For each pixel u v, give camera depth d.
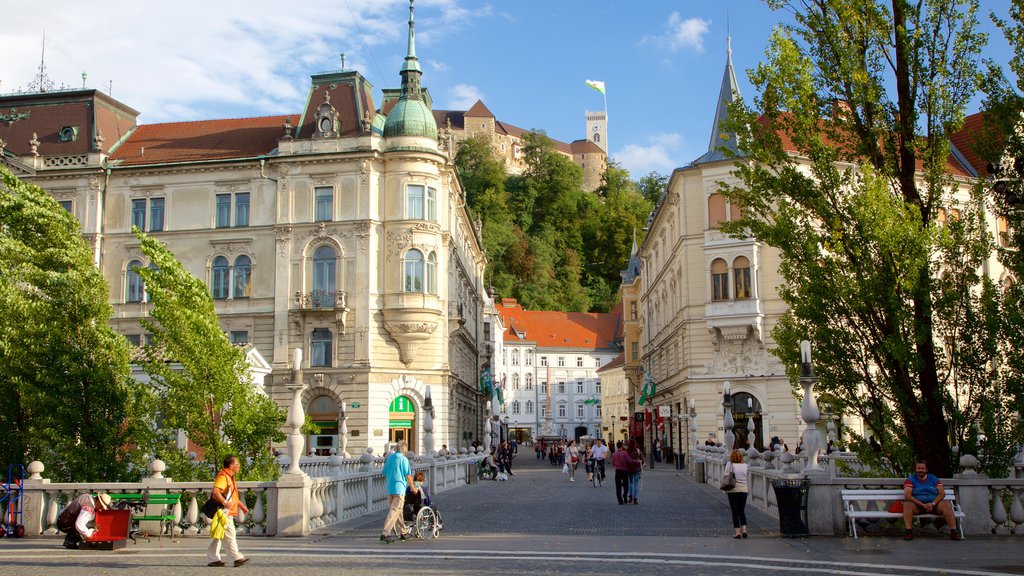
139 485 18.94
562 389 129.62
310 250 51.78
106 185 54.25
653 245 70.56
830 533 17.77
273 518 18.89
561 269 143.12
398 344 51.44
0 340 22.06
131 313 52.62
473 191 145.38
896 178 20.94
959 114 20.36
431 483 32.75
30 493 19.00
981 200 20.34
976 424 19.86
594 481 38.56
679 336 55.28
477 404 77.31
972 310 19.83
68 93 56.94
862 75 20.25
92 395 22.27
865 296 19.39
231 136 56.19
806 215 20.72
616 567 13.84
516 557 15.12
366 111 54.72
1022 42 19.69
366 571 13.61
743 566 13.87
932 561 14.23
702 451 40.25
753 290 48.59
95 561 14.97
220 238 52.91
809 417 18.72
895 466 20.30
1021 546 15.96
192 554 15.88
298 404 19.39
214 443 22.30
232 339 52.16
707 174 50.94
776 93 20.98
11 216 23.33
